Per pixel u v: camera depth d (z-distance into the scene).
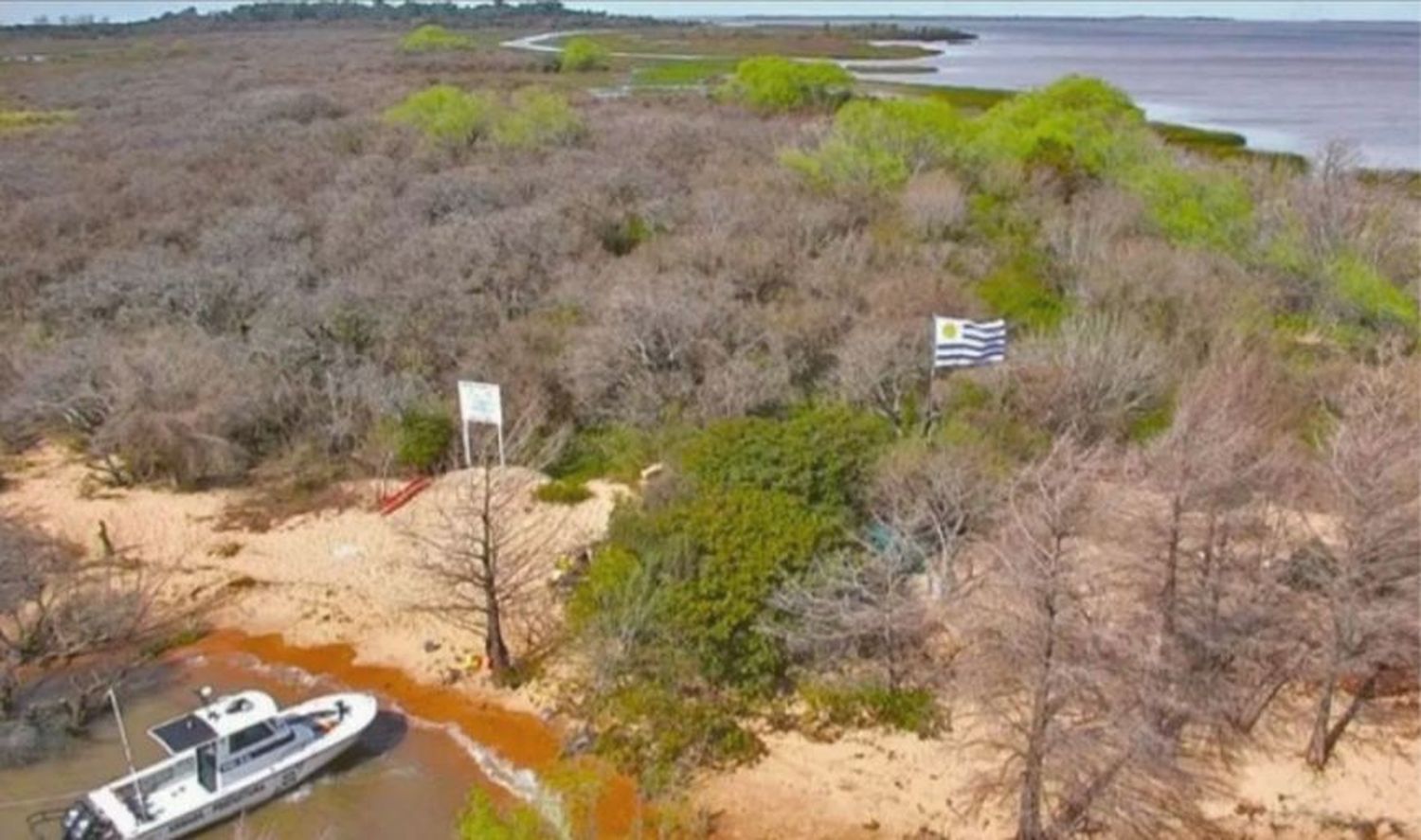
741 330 34.53
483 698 23.91
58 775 21.75
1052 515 19.14
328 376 33.94
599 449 32.72
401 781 21.61
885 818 20.47
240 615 26.88
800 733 22.50
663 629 22.80
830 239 42.59
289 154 59.31
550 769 21.70
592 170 52.47
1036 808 19.00
